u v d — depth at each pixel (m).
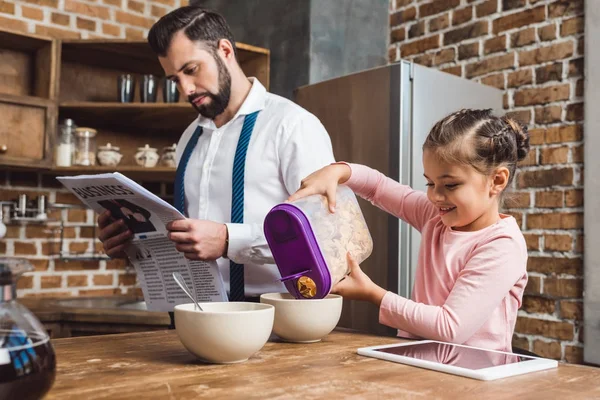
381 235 2.15
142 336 1.06
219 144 1.55
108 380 0.74
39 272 2.70
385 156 2.18
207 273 1.24
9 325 0.60
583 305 2.20
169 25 1.43
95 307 2.42
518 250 1.09
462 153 1.07
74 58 2.72
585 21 2.21
